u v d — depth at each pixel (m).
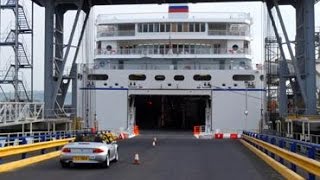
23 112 33.94
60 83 41.00
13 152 18.44
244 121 47.50
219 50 49.12
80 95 47.66
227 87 47.84
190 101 58.59
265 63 49.19
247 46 49.97
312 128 34.03
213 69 48.19
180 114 59.88
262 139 26.97
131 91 47.91
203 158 23.56
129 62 49.47
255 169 18.36
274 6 40.47
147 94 48.16
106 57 49.38
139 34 49.47
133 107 49.94
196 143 37.38
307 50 35.88
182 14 49.41
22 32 41.22
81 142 18.81
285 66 40.94
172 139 42.88
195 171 17.56
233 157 24.30
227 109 47.78
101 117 47.81
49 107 38.97
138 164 20.25
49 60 39.00
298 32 38.53
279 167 16.98
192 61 49.12
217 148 31.59
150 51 49.16
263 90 47.91
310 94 35.88
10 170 17.59
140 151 28.30
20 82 42.56
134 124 50.94
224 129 47.56
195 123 59.22
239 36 49.22
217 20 49.12
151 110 59.22
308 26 35.75
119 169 18.17
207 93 47.88
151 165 19.83
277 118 44.09
